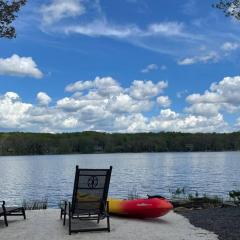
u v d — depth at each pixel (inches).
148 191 1234.0
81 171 373.7
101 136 5940.0
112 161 3811.5
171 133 6141.7
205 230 382.3
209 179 1656.0
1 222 424.2
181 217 457.1
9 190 1380.4
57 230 380.8
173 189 1266.0
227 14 510.9
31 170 2640.3
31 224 410.3
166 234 364.8
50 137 5890.8
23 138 5831.7
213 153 6082.7
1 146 5816.9
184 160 3814.0
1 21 397.1
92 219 407.8
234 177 1739.7
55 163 3636.8
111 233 369.1
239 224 402.3
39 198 1121.4
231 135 6122.1
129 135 6008.9
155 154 6127.0
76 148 5900.6
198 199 564.4
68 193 1251.2
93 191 382.6
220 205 553.9
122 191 1245.1
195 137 6141.7
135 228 391.2
